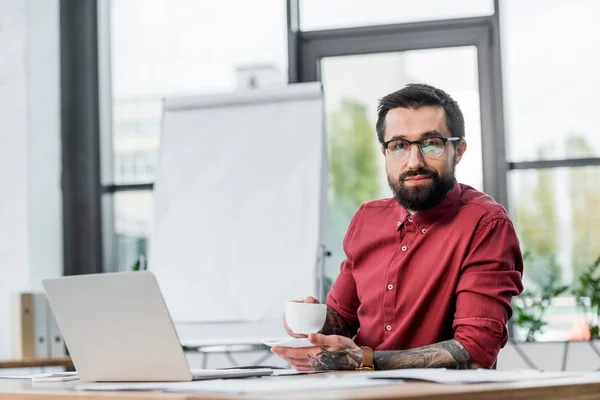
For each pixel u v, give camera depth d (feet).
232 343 11.88
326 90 14.38
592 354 12.41
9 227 14.12
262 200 12.13
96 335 4.91
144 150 15.20
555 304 13.16
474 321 5.84
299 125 12.29
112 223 15.30
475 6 13.88
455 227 6.35
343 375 4.58
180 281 12.18
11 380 5.71
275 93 12.51
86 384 4.88
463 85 13.88
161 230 12.43
